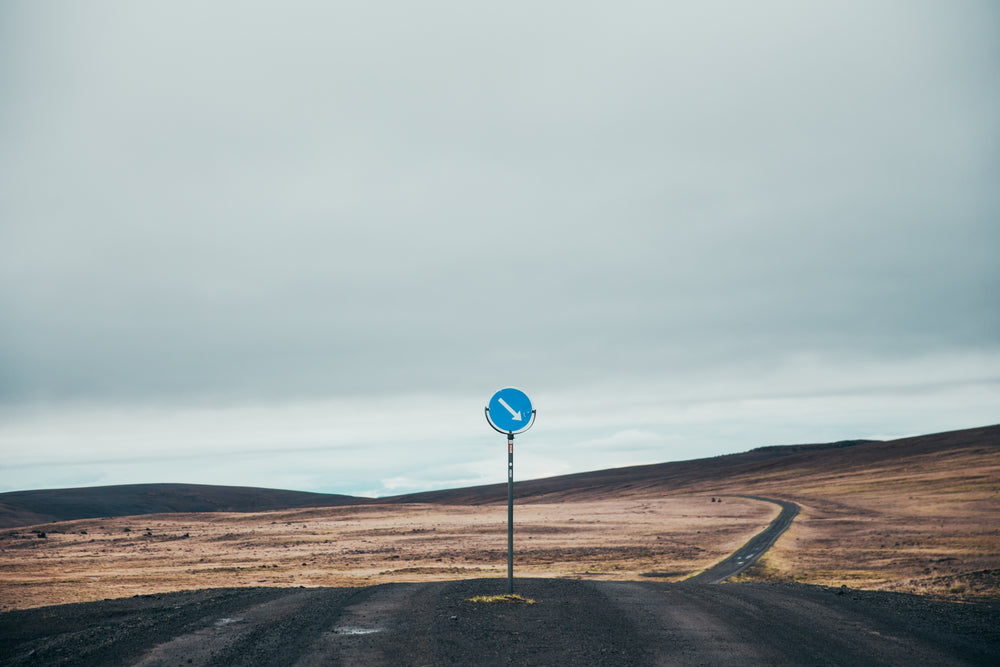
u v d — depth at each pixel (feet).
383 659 26.58
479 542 314.76
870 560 198.90
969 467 613.52
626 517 447.01
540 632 32.04
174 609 41.96
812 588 53.72
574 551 267.18
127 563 245.45
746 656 28.07
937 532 274.36
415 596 43.32
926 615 38.81
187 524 521.65
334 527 430.20
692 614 37.99
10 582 136.15
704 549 257.34
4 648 31.22
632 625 34.32
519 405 44.80
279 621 34.68
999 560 175.22
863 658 27.96
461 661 26.37
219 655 27.43
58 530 478.18
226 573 179.83
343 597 44.01
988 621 37.06
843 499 495.00
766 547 250.37
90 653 28.60
